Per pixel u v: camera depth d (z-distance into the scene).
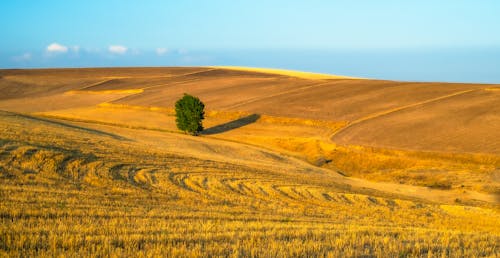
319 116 76.19
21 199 16.08
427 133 60.34
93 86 125.44
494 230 20.94
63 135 36.56
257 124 76.06
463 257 11.70
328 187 31.23
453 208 27.30
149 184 23.84
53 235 11.35
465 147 53.06
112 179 23.55
